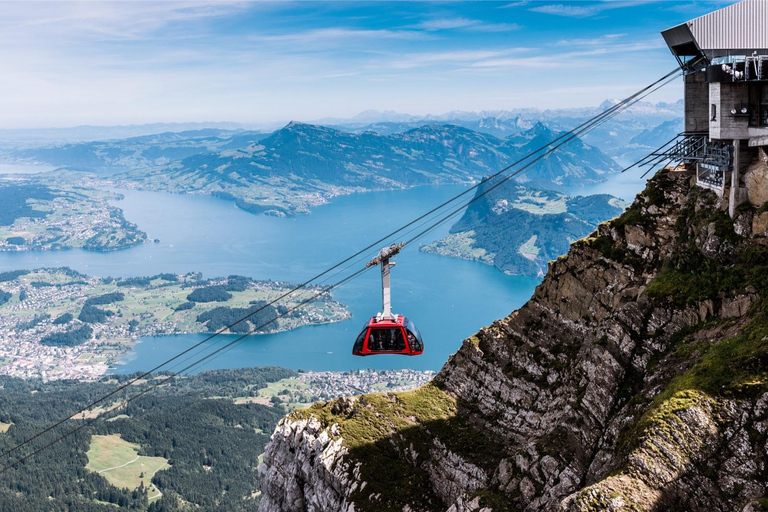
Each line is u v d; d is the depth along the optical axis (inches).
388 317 3127.5
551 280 3649.1
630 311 2967.5
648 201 3410.4
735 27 2925.7
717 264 2839.6
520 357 3590.1
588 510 2161.7
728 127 2810.0
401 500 3270.2
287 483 3703.3
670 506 2130.9
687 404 2268.7
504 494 2768.2
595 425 2795.3
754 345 2326.5
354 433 3580.2
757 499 1939.0
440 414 3614.7
